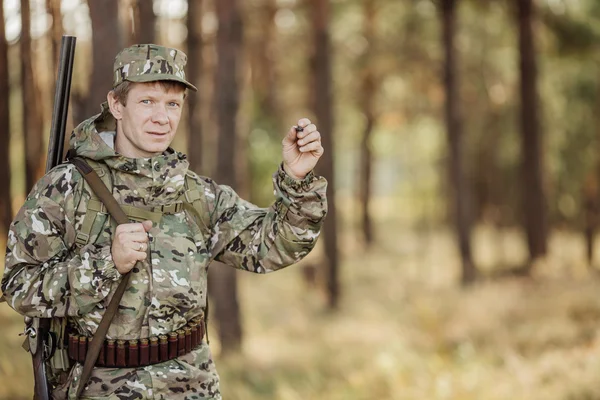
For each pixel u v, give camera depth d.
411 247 22.11
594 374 5.46
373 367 6.63
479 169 22.39
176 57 2.06
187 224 2.11
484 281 13.11
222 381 6.30
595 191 15.82
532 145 14.60
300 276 14.41
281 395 5.89
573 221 20.12
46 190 2.00
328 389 6.14
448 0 13.29
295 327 9.21
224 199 2.22
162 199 2.05
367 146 21.56
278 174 2.12
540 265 14.05
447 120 13.43
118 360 2.02
